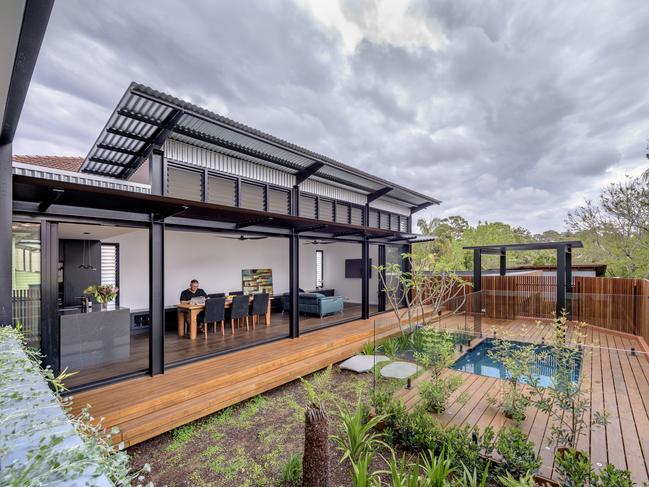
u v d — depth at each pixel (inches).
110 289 223.5
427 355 181.5
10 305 121.1
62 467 35.6
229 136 254.1
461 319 254.4
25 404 52.9
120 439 135.0
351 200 419.8
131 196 151.1
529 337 191.3
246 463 133.1
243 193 293.3
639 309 286.4
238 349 239.0
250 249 430.9
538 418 146.5
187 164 247.9
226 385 186.5
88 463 37.2
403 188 442.6
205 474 126.8
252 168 298.0
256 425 164.9
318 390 206.5
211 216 215.3
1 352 73.7
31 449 39.3
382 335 199.8
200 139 244.7
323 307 364.8
